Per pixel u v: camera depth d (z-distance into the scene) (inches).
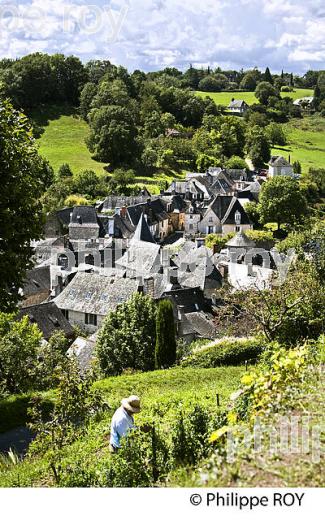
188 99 7308.1
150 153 5442.9
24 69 6161.4
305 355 502.0
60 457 561.9
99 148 5255.9
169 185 4901.6
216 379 1021.2
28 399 896.3
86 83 6496.1
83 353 1493.6
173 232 4200.3
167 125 6663.4
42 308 1847.9
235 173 5457.7
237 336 1294.3
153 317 1349.7
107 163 5265.8
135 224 3567.9
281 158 5698.8
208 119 6919.3
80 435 636.7
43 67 6294.3
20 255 877.8
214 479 344.5
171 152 5605.3
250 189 4923.7
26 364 1159.6
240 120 7234.3
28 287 2237.9
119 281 1998.0
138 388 983.6
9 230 820.6
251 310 1120.8
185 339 1759.4
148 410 733.3
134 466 441.4
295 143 7273.6
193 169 5762.8
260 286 1712.6
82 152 5457.7
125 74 7116.1
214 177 5137.8
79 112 6333.7
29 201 869.8
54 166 5098.4
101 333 1370.6
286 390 426.6
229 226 4079.7
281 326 1119.6
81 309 1974.7
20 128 890.1
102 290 1998.0
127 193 4626.0
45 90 6328.7
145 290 1950.1
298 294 1113.4
